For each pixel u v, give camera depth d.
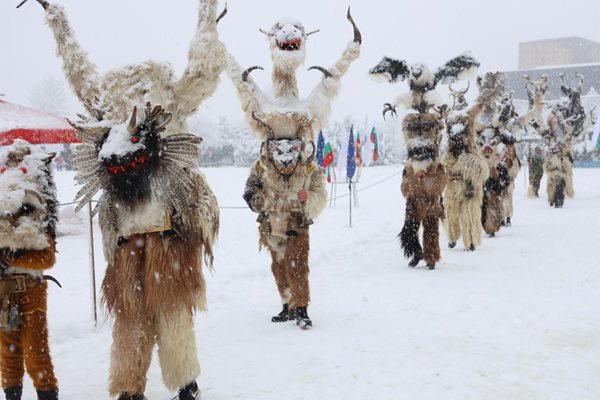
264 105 7.21
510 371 5.44
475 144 11.96
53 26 5.17
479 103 11.77
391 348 6.12
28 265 4.58
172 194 4.69
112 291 4.78
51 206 4.86
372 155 22.48
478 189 11.89
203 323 7.27
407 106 10.19
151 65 5.01
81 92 5.17
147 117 4.65
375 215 18.19
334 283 9.23
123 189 4.65
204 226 4.95
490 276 9.48
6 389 4.73
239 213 19.38
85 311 7.86
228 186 29.38
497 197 13.80
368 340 6.40
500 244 12.70
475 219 11.88
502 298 8.02
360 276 9.73
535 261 10.64
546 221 16.28
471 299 8.01
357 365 5.67
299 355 5.98
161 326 4.77
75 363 6.04
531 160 23.31
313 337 6.57
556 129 19.77
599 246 11.91
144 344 4.70
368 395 4.98
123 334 4.68
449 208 12.07
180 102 5.06
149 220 4.68
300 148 7.02
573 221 16.11
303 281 6.98
